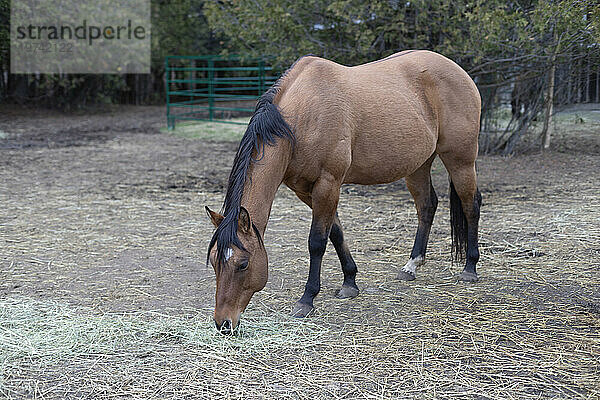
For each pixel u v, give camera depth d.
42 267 4.59
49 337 3.31
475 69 8.27
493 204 6.38
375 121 3.64
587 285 4.10
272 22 8.52
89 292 4.07
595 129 10.41
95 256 4.86
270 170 3.29
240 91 22.83
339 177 3.51
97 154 10.29
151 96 21.66
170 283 4.25
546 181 7.43
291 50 8.82
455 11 8.05
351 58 8.73
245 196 3.25
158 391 2.79
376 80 3.77
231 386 2.82
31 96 18.25
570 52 7.86
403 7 8.35
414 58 4.06
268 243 5.18
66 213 6.21
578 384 2.82
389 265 4.61
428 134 3.90
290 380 2.88
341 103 3.50
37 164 9.18
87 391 2.79
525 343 3.26
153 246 5.13
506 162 8.80
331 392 2.76
